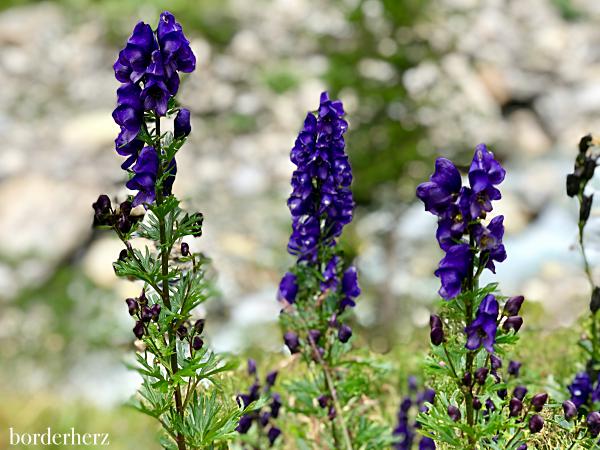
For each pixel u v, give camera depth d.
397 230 16.31
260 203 21.02
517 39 27.05
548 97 24.97
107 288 17.73
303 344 4.40
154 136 3.41
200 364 3.45
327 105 4.19
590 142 3.94
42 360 15.62
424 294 14.65
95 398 11.32
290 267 4.41
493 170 3.12
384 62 15.80
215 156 22.73
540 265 17.70
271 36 26.45
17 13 28.53
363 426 4.57
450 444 3.42
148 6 27.17
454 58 24.08
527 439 3.49
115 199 3.88
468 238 3.23
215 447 3.98
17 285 17.88
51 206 19.81
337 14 26.64
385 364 4.54
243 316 14.99
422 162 15.57
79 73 25.98
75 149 22.03
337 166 4.26
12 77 25.80
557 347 5.61
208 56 25.41
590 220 4.68
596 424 3.61
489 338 3.12
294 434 4.77
